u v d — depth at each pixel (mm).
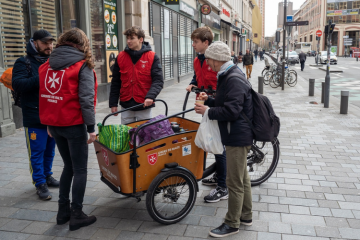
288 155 5223
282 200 3643
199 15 21719
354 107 9836
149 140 3135
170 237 2938
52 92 2848
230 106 2682
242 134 2795
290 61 37875
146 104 3635
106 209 3459
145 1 12156
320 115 8508
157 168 3035
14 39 7094
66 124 2873
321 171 4520
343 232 2992
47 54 3521
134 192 2963
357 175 4367
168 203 3283
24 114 3605
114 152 2885
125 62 3844
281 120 7906
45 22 8109
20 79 3342
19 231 3057
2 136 6258
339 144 5836
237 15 42250
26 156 5191
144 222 3195
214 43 2871
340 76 22000
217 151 2982
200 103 2992
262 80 13070
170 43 16000
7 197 3762
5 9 6809
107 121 7754
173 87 15219
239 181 2908
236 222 2959
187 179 3145
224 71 2807
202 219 3246
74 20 9281
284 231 3020
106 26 10641
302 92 13500
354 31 82938
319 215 3309
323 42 84375
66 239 2924
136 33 3707
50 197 3705
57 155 5230
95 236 2965
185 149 3158
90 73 2871
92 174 4434
